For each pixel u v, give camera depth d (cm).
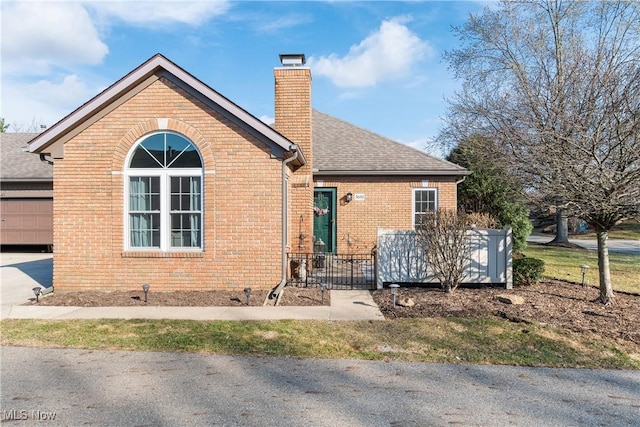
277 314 802
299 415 420
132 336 675
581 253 1984
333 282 1111
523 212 1745
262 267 996
